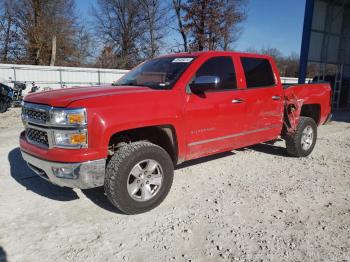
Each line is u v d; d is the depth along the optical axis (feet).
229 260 10.41
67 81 74.49
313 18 55.26
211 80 14.42
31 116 13.10
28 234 11.79
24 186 16.08
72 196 14.99
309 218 13.14
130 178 13.04
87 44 136.46
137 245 11.19
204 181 17.02
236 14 102.83
